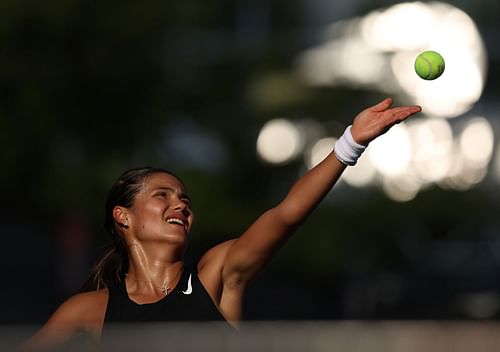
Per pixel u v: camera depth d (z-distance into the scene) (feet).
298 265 200.34
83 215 193.67
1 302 179.73
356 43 224.74
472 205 204.13
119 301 44.29
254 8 245.04
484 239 203.31
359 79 218.38
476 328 35.17
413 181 208.23
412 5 224.12
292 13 265.54
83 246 193.36
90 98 188.96
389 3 228.22
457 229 203.10
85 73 186.39
